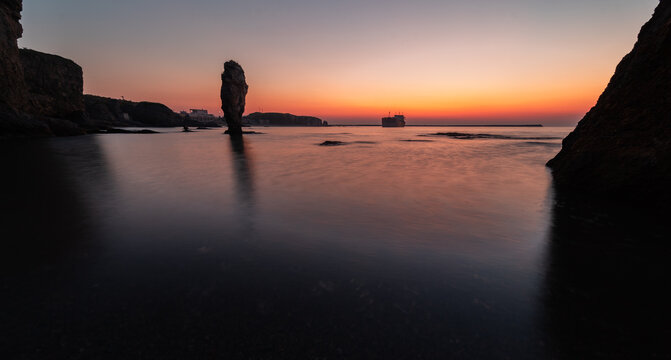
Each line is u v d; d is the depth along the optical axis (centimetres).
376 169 1794
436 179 1426
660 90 873
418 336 328
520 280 457
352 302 391
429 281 451
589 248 586
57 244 591
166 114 11206
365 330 337
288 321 352
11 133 3316
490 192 1129
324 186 1251
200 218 782
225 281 446
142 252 555
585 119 1686
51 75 4809
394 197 1051
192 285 434
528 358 299
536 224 736
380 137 6756
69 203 927
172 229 691
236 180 1388
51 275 463
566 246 595
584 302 397
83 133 4653
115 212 834
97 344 315
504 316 365
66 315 362
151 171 1625
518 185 1262
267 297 402
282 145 3941
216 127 13388
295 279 453
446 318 360
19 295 406
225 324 346
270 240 623
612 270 492
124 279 452
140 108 10950
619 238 636
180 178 1429
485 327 344
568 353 306
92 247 577
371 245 598
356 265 504
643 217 774
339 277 461
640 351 310
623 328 346
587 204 919
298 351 306
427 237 647
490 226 727
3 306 380
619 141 975
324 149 3372
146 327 341
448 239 635
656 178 833
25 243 593
